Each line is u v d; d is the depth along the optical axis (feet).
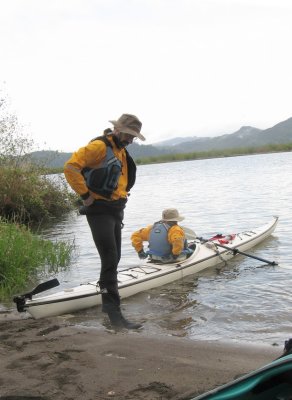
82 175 15.10
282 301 19.36
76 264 27.73
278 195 60.03
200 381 11.28
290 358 6.62
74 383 11.22
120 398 10.44
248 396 6.84
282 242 31.71
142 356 13.05
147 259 25.95
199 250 26.58
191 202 59.88
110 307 16.30
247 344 14.42
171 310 18.92
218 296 20.54
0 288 21.59
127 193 16.42
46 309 17.76
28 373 11.84
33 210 47.60
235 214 46.57
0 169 46.11
